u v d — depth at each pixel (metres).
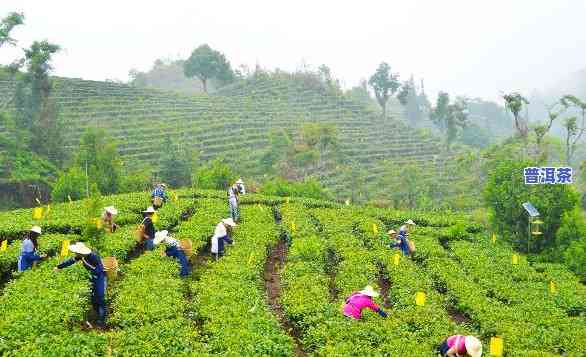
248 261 21.41
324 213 34.41
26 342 12.41
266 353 13.72
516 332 16.52
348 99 123.56
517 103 49.44
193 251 23.14
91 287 17.12
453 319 19.28
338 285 20.52
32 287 16.14
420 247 27.00
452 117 103.12
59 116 77.69
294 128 96.75
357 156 90.81
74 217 26.83
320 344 14.77
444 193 69.25
